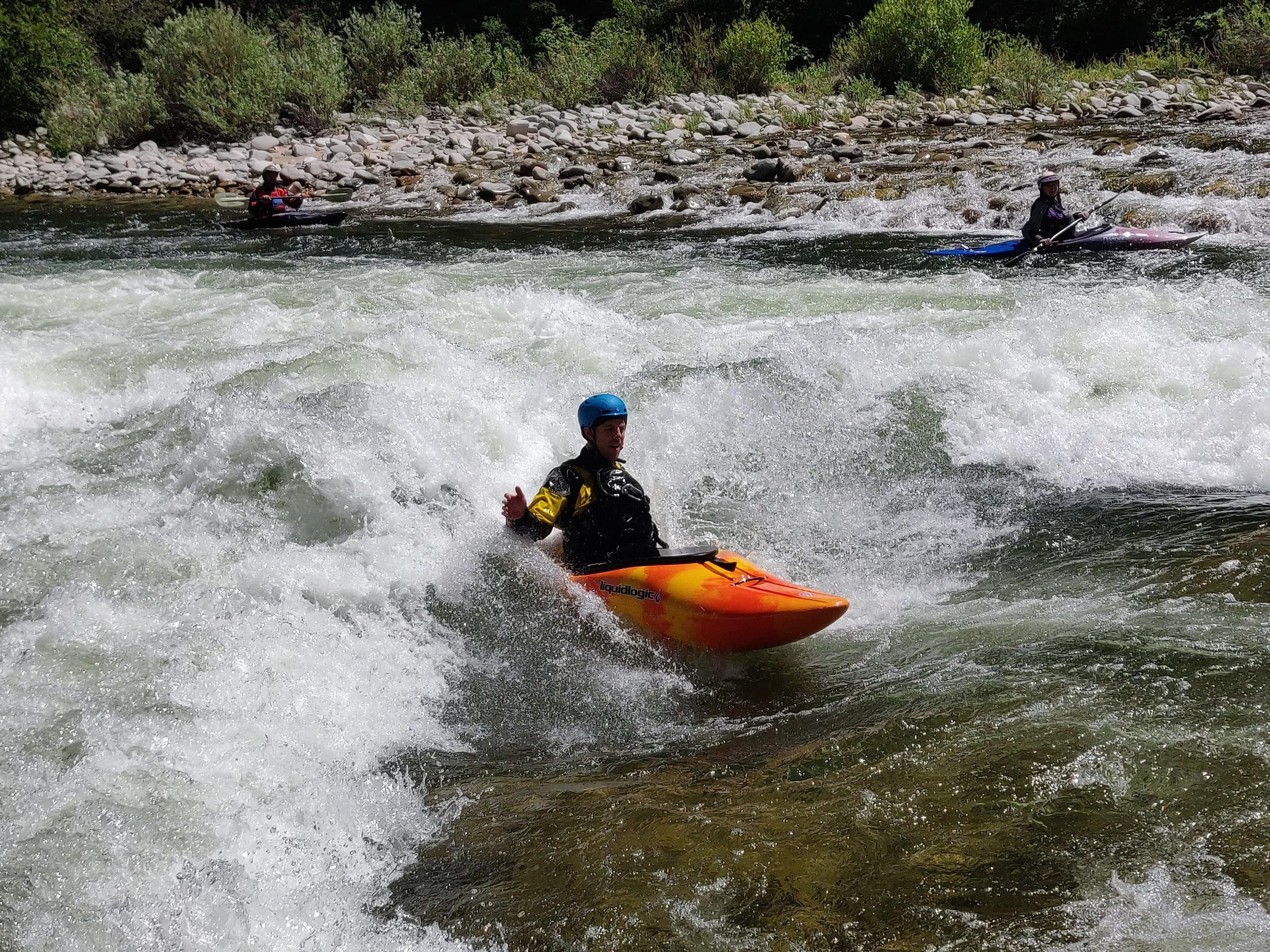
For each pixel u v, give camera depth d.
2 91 23.56
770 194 15.01
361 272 10.84
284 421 5.59
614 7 31.34
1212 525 5.04
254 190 18.92
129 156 21.47
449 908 2.83
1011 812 2.94
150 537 4.89
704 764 3.46
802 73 26.08
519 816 3.24
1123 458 5.88
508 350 7.39
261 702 3.79
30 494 5.37
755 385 6.54
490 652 4.37
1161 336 7.07
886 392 6.56
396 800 3.39
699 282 9.98
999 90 23.20
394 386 6.46
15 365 6.91
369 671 4.12
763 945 2.56
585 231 13.88
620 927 2.66
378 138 21.80
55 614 4.23
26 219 16.30
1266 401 6.00
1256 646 3.75
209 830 3.14
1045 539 5.12
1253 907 2.51
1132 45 28.11
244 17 29.14
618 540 4.63
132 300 9.38
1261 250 10.66
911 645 4.20
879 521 5.47
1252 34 24.44
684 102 23.17
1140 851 2.74
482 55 25.67
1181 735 3.21
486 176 17.97
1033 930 2.52
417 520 5.17
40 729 3.54
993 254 11.10
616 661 4.32
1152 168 14.03
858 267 10.74
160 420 6.28
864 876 2.75
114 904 2.85
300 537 5.08
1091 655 3.83
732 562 4.35
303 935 2.79
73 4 27.88
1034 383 6.60
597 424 4.50
